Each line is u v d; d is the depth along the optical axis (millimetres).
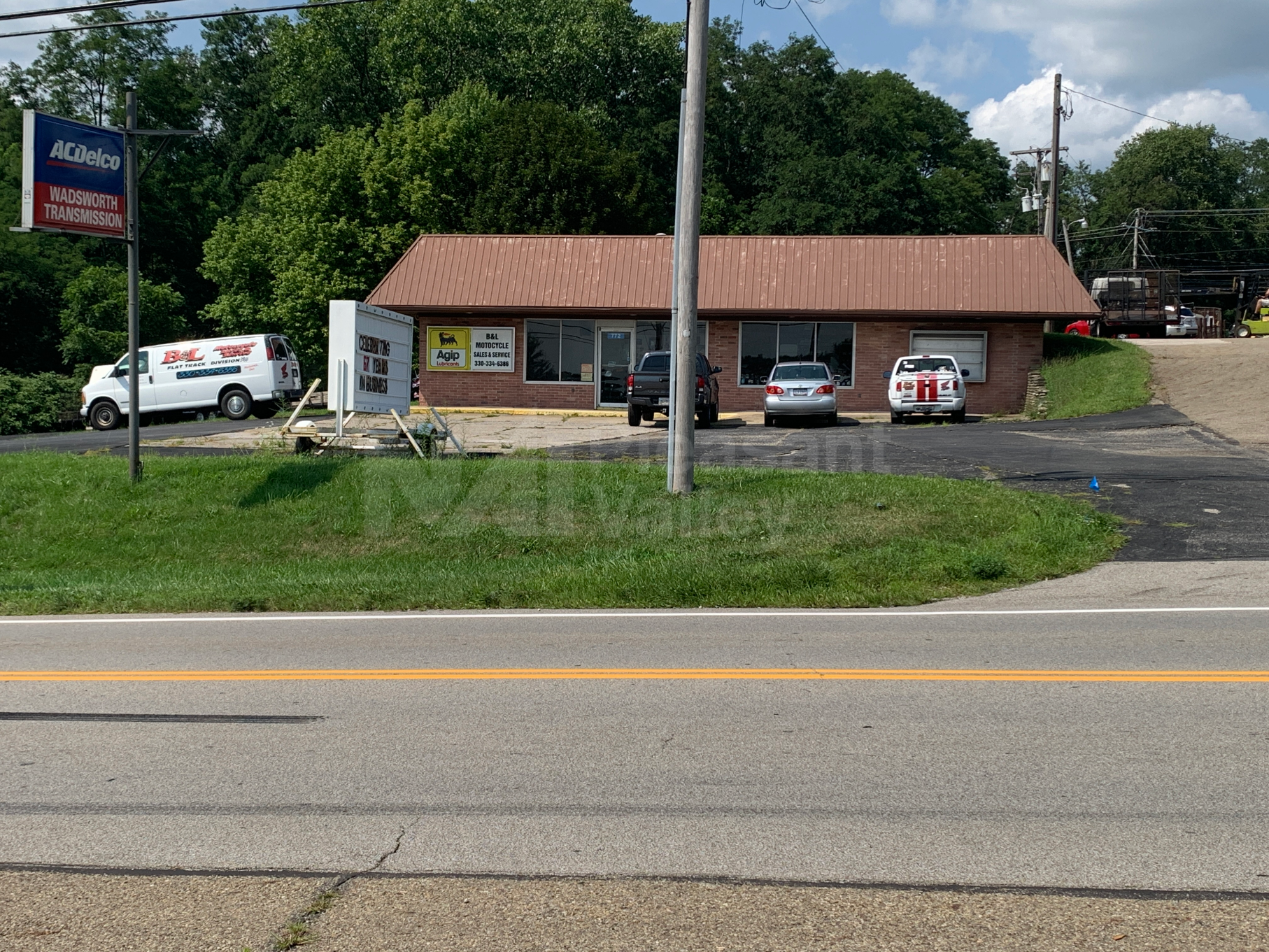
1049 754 5621
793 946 3699
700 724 6230
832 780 5285
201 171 67062
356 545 14125
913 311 31281
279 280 50688
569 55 57750
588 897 4086
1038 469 17469
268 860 4457
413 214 48844
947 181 68188
